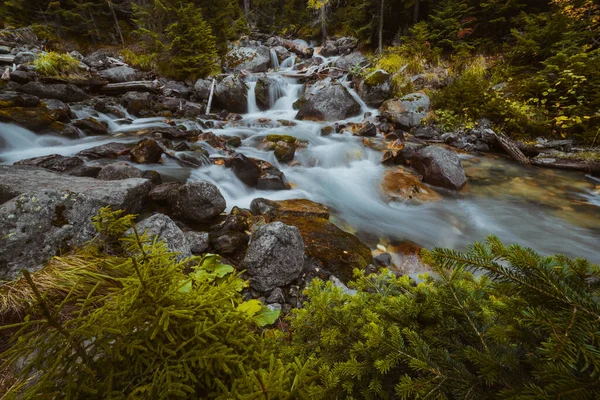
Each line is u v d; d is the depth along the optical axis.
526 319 0.97
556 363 0.92
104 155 6.54
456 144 9.36
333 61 16.27
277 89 13.52
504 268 1.18
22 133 7.27
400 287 2.05
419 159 7.33
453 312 1.49
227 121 10.81
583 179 7.29
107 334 1.27
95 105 9.94
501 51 12.25
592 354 0.83
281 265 3.08
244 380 1.26
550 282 1.04
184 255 2.97
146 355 1.27
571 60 8.72
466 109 10.02
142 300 1.33
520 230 5.27
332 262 3.69
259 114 12.55
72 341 1.17
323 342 1.49
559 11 10.17
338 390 1.33
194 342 1.37
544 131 8.66
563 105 8.68
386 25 15.91
